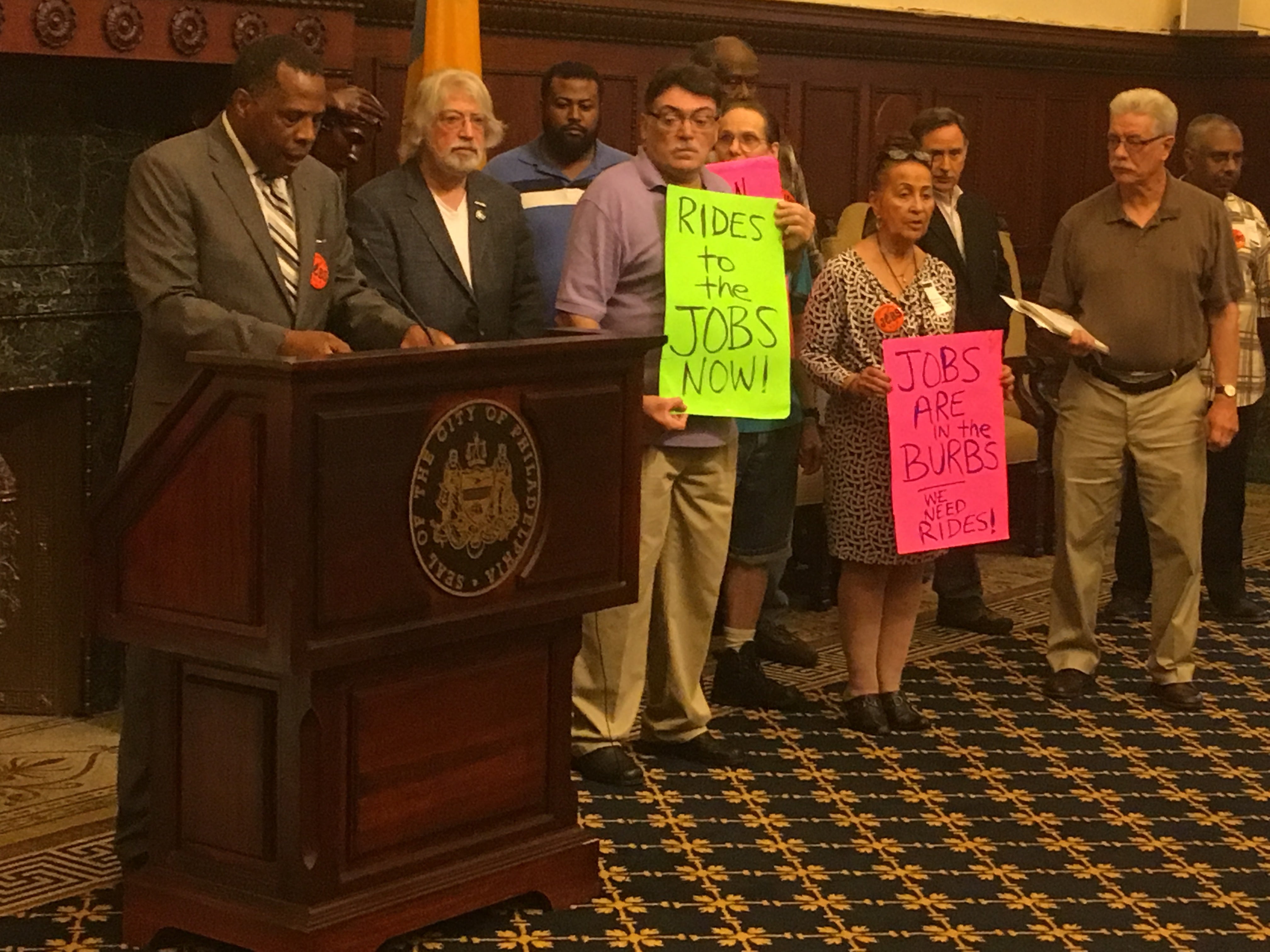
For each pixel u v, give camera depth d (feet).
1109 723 16.35
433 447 10.28
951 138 18.38
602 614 13.93
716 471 14.23
